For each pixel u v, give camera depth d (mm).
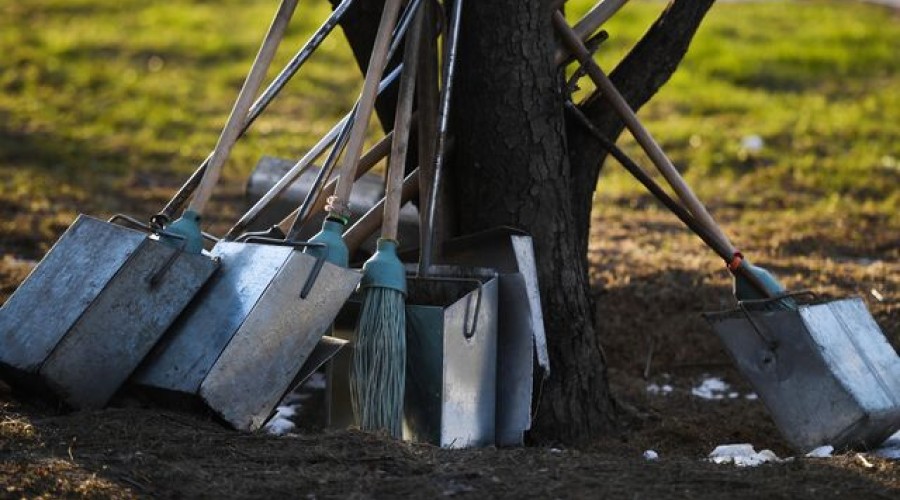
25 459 9680
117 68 37375
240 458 10141
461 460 10414
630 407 14461
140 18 43844
